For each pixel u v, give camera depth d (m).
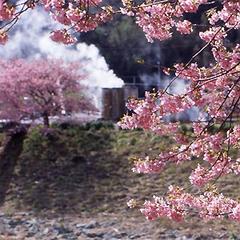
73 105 28.55
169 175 23.56
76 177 24.20
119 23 52.88
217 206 8.18
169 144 26.42
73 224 18.55
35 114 28.77
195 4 7.30
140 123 6.67
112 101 34.59
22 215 20.05
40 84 27.62
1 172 24.98
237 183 21.77
